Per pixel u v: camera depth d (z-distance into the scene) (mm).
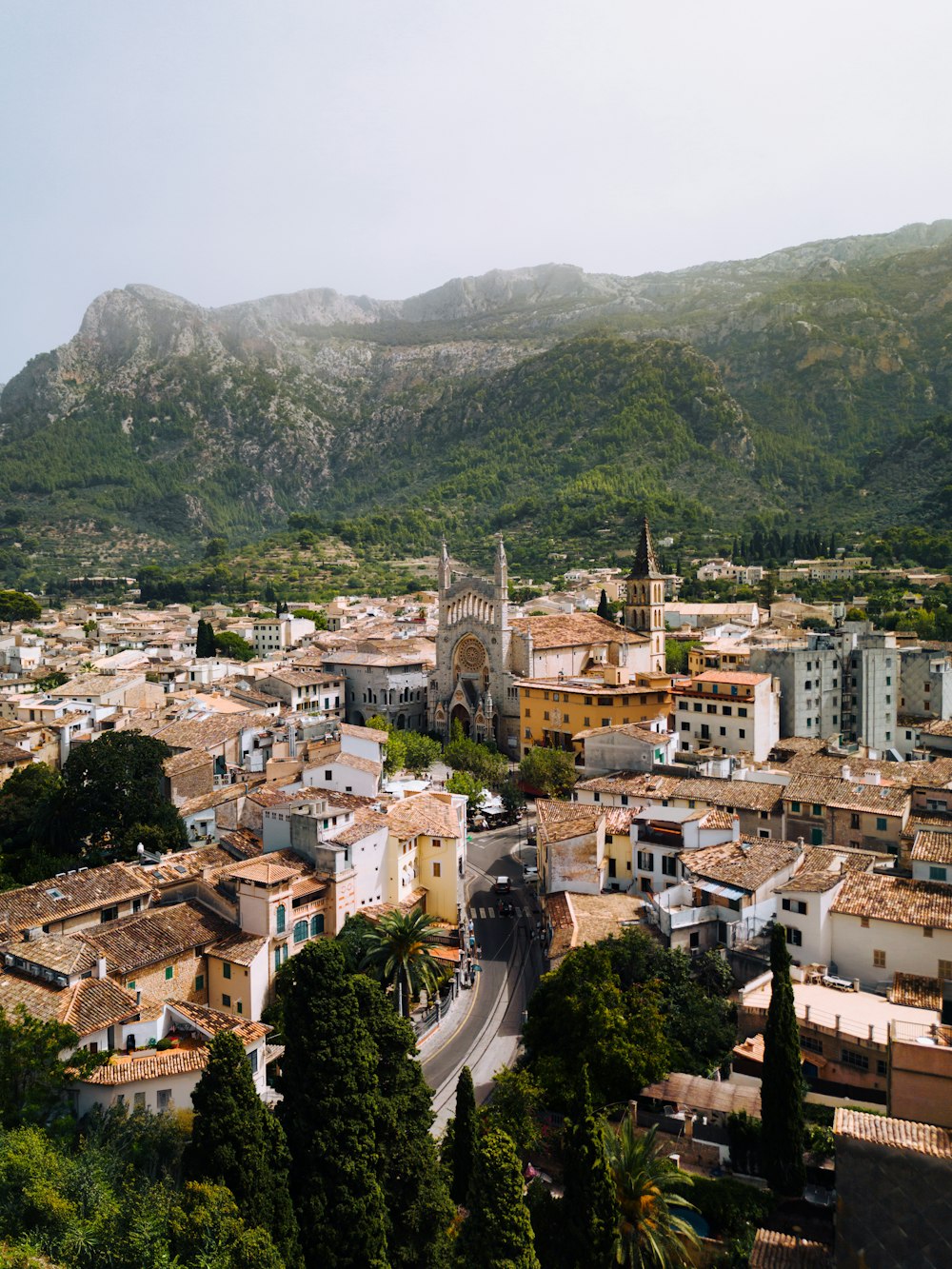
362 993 65062
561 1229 56312
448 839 116750
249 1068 58000
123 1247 48438
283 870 97000
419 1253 60781
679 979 86000
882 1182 49406
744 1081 74938
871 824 110375
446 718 199625
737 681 154000
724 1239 60438
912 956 84062
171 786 133625
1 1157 54156
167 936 90688
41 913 92875
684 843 106938
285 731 159625
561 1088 75375
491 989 102312
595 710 166625
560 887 111438
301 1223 57344
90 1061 68812
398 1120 62875
